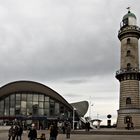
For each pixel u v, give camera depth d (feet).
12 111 268.62
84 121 293.02
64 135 161.38
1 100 268.41
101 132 172.86
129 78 227.40
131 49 233.96
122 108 225.97
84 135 160.45
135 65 230.89
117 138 131.95
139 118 220.64
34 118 268.00
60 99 283.59
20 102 271.90
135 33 235.81
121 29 242.17
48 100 279.49
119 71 233.14
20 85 276.82
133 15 243.60
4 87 274.36
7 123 250.37
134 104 223.10
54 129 84.38
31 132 83.35
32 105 274.36
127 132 167.32
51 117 273.75
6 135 150.41
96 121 319.68
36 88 278.26
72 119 282.56
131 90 225.15
